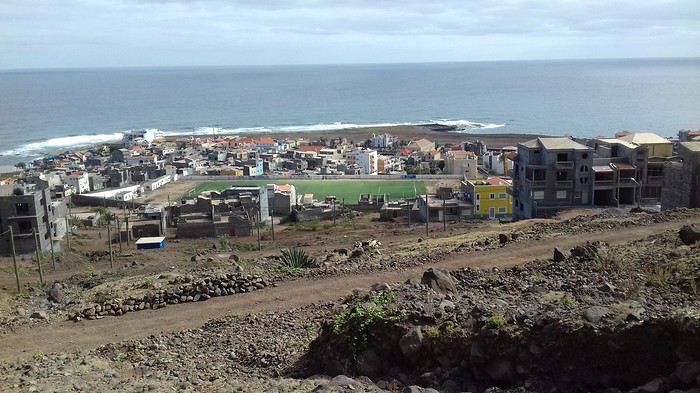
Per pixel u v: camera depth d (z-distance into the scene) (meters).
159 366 17.22
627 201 64.62
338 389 12.43
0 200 58.38
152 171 121.94
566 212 56.34
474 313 13.83
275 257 36.34
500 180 81.31
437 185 101.06
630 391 10.77
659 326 11.34
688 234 22.50
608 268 19.72
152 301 24.17
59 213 67.88
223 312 22.56
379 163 135.50
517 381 12.19
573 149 63.50
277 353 17.00
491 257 25.95
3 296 27.83
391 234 58.59
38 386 14.82
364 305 15.68
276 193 88.56
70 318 23.09
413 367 13.60
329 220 80.88
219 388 13.99
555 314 12.83
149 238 65.75
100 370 16.70
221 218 73.88
